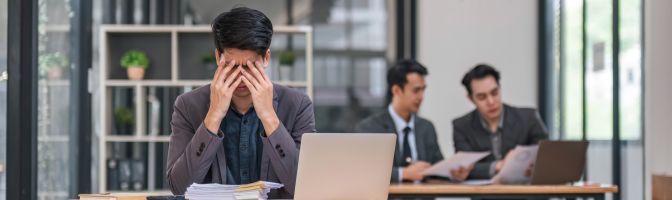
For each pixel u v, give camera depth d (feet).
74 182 22.24
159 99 26.37
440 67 27.91
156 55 24.77
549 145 17.57
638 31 20.44
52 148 19.89
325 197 10.22
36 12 18.11
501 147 20.02
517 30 27.78
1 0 16.74
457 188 17.07
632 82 20.83
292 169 10.63
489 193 17.11
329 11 28.63
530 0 27.78
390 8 28.66
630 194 21.01
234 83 10.48
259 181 10.18
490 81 19.84
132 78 24.16
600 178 22.93
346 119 28.58
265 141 10.56
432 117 27.81
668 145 18.81
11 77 17.12
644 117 20.08
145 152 26.09
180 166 10.63
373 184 10.41
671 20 18.66
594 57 23.22
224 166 10.84
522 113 20.29
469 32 27.89
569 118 25.29
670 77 18.72
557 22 26.37
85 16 22.88
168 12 27.73
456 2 28.02
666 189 16.47
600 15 22.80
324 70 28.60
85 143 22.81
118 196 11.01
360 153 10.26
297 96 11.16
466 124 20.29
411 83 19.90
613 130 21.84
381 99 28.66
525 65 27.76
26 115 17.53
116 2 26.50
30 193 17.75
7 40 17.06
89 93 23.18
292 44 28.12
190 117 10.98
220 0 28.14
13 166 17.19
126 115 24.94
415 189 16.93
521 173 17.95
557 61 26.35
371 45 28.68
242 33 10.30
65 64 21.22
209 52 24.89
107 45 24.14
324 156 10.12
